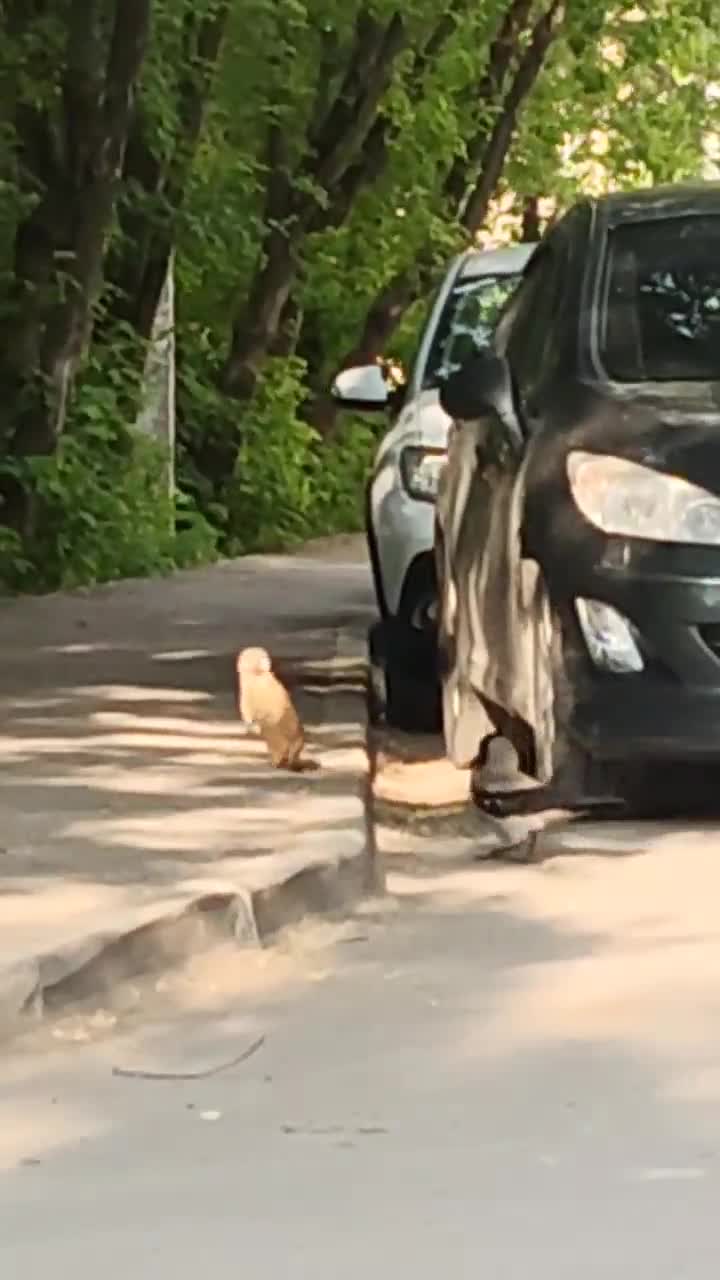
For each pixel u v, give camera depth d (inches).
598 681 430.3
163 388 1112.8
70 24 911.0
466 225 1466.5
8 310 951.0
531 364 489.1
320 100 1240.2
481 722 506.9
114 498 1014.4
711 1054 324.5
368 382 690.8
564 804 460.4
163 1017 352.5
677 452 433.1
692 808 481.7
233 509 1257.4
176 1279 250.2
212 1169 284.8
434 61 1338.6
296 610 855.1
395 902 420.5
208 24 1048.2
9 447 960.3
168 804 469.7
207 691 628.1
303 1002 358.3
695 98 1662.2
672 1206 267.7
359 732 550.6
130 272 1069.8
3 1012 338.3
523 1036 335.0
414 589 611.2
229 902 390.3
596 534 432.1
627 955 377.1
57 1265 254.7
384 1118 301.6
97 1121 304.3
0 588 927.7
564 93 1550.2
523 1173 279.7
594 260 489.1
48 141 934.4
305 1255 255.9
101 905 380.2
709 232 492.4
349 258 1391.5
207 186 1151.0
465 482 511.8
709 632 425.4
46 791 484.4
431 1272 249.8
